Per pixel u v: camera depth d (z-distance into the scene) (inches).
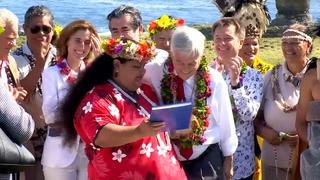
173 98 276.2
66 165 304.8
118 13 342.6
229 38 307.7
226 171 287.6
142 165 253.4
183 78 275.3
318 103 267.1
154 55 260.8
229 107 282.8
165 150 260.1
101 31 895.1
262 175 340.8
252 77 315.9
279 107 323.3
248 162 321.4
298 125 288.0
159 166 255.1
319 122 267.0
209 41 776.3
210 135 279.0
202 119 274.2
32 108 333.1
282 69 327.9
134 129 243.9
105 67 257.8
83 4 1268.5
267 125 330.0
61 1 1291.8
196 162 277.7
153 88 279.0
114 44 254.5
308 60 322.0
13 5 1174.3
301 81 290.2
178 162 264.8
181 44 265.0
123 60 254.7
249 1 347.6
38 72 335.0
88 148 261.3
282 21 990.4
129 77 256.7
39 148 333.4
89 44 314.2
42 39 337.7
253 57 347.6
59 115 271.9
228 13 354.3
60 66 311.3
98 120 248.2
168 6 1326.3
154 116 240.7
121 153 253.0
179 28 269.9
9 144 239.5
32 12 339.3
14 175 271.6
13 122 241.8
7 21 307.0
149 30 326.0
